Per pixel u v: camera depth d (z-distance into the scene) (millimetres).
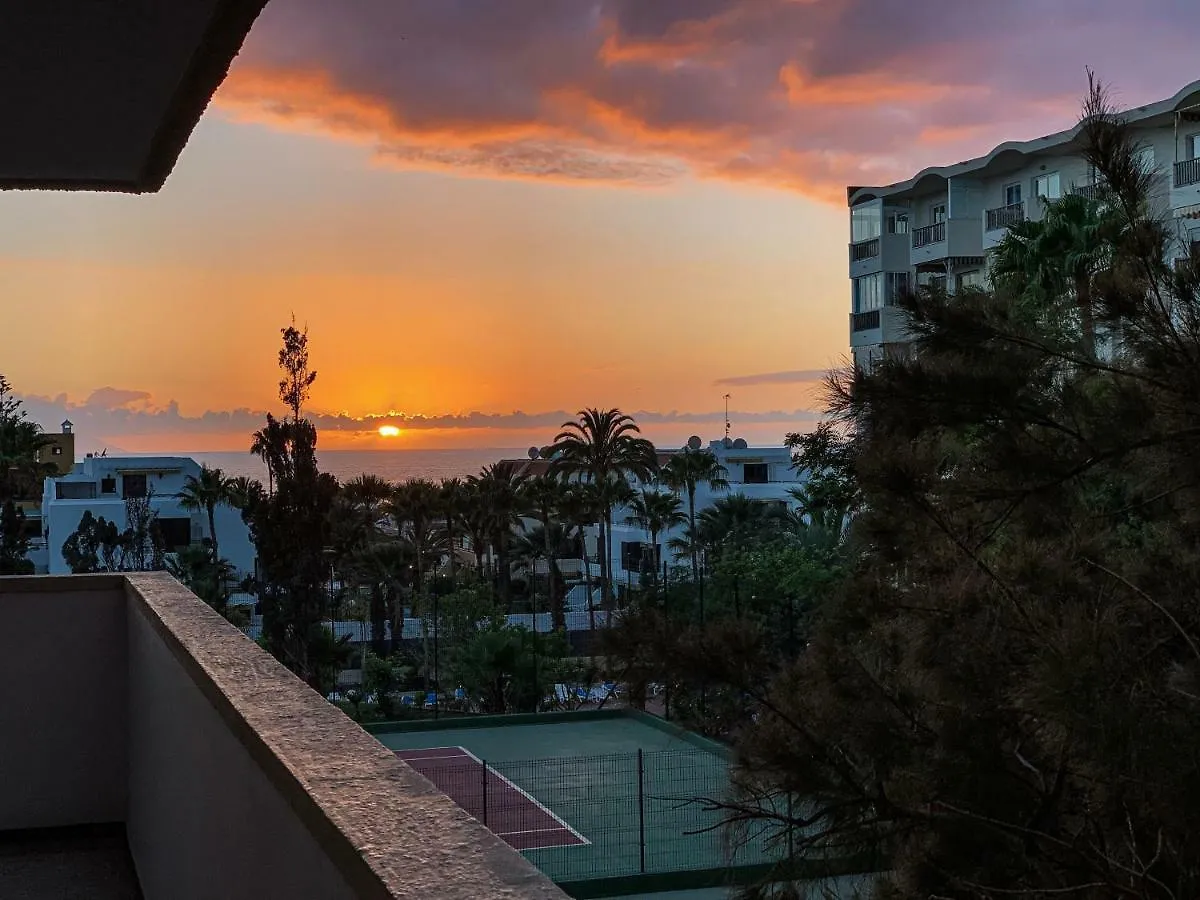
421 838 1345
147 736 4059
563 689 38656
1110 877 4430
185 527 58938
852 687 5586
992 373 5621
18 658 4984
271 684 2377
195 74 3293
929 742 5414
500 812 25516
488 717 36656
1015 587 5359
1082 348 5758
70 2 2758
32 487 58562
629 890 20031
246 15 2881
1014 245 15617
